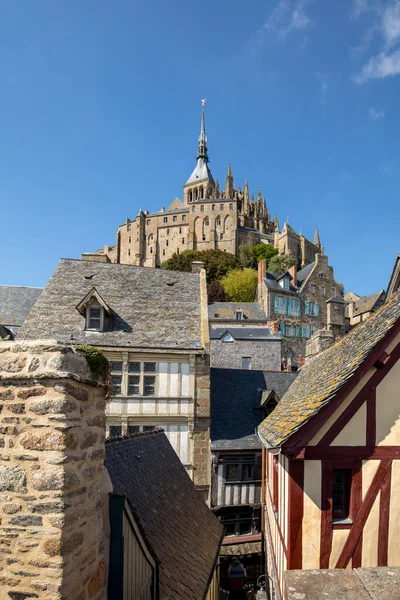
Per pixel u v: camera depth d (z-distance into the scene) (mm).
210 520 11234
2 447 4352
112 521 5316
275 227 128875
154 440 12047
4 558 4180
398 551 7113
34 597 4059
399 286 10016
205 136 136125
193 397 18031
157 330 19219
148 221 117938
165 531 8055
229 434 18781
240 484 17875
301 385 12148
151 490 8969
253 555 16578
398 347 7461
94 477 4996
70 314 19406
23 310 38688
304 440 6941
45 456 4223
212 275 81688
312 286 61406
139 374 17984
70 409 4387
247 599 15195
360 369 7109
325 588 2846
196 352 18203
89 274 22125
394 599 2713
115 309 19984
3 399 4426
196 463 17797
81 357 4844
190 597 6867
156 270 23281
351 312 68000
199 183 127500
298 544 7035
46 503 4148
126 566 5398
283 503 8484
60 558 4059
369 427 7266
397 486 7199
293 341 56469
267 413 19969
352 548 7043
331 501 7137
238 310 52250
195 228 109625
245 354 34781
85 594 4551
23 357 4438
